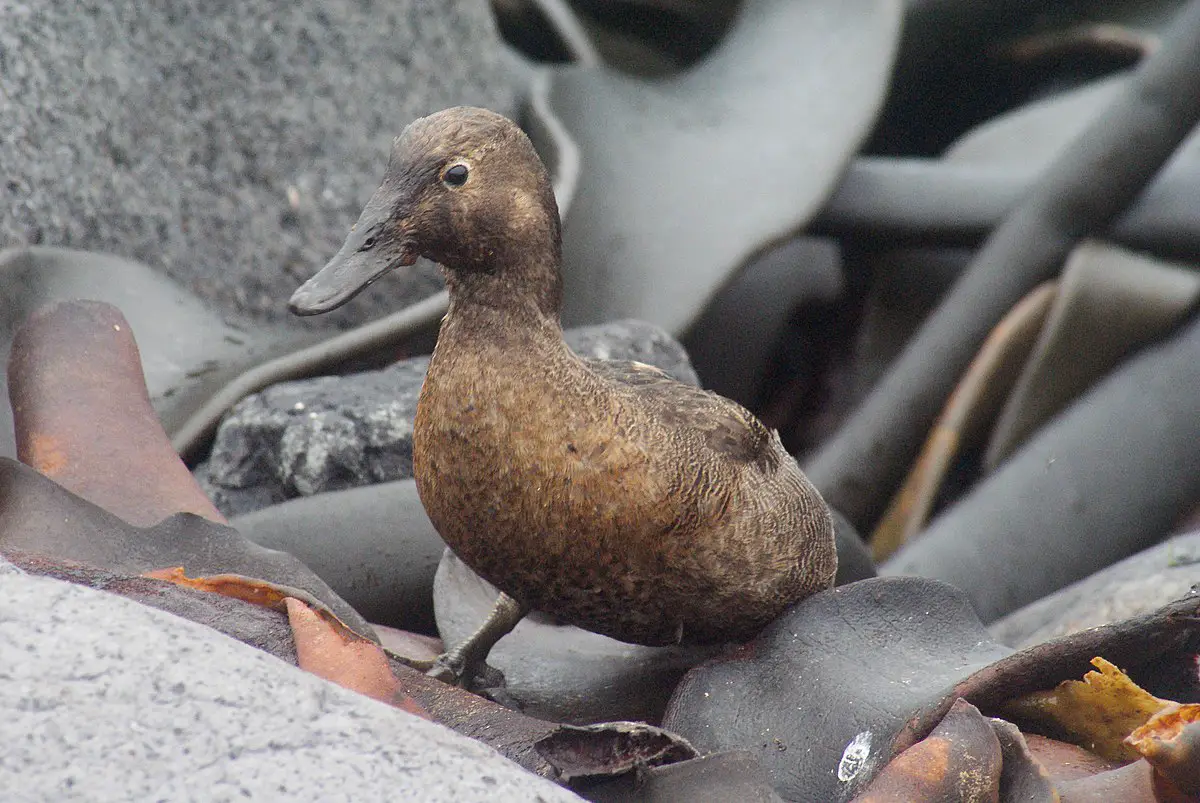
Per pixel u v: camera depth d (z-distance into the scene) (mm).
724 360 14055
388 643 7246
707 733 6039
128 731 4109
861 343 14516
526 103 12406
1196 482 11906
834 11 13555
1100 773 5121
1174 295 12547
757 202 12172
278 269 10711
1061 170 12805
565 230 11031
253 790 4027
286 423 8688
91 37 9898
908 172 13828
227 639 4504
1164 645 5582
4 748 4004
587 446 6270
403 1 11398
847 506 12586
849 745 5676
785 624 6492
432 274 11094
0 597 4453
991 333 12766
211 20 10609
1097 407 12195
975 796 4703
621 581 6516
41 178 9445
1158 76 12461
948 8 15891
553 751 4820
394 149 6320
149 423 7086
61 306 7535
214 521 6438
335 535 7934
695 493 6445
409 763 4195
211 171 10516
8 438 7727
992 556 11609
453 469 6367
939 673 6012
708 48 15859
